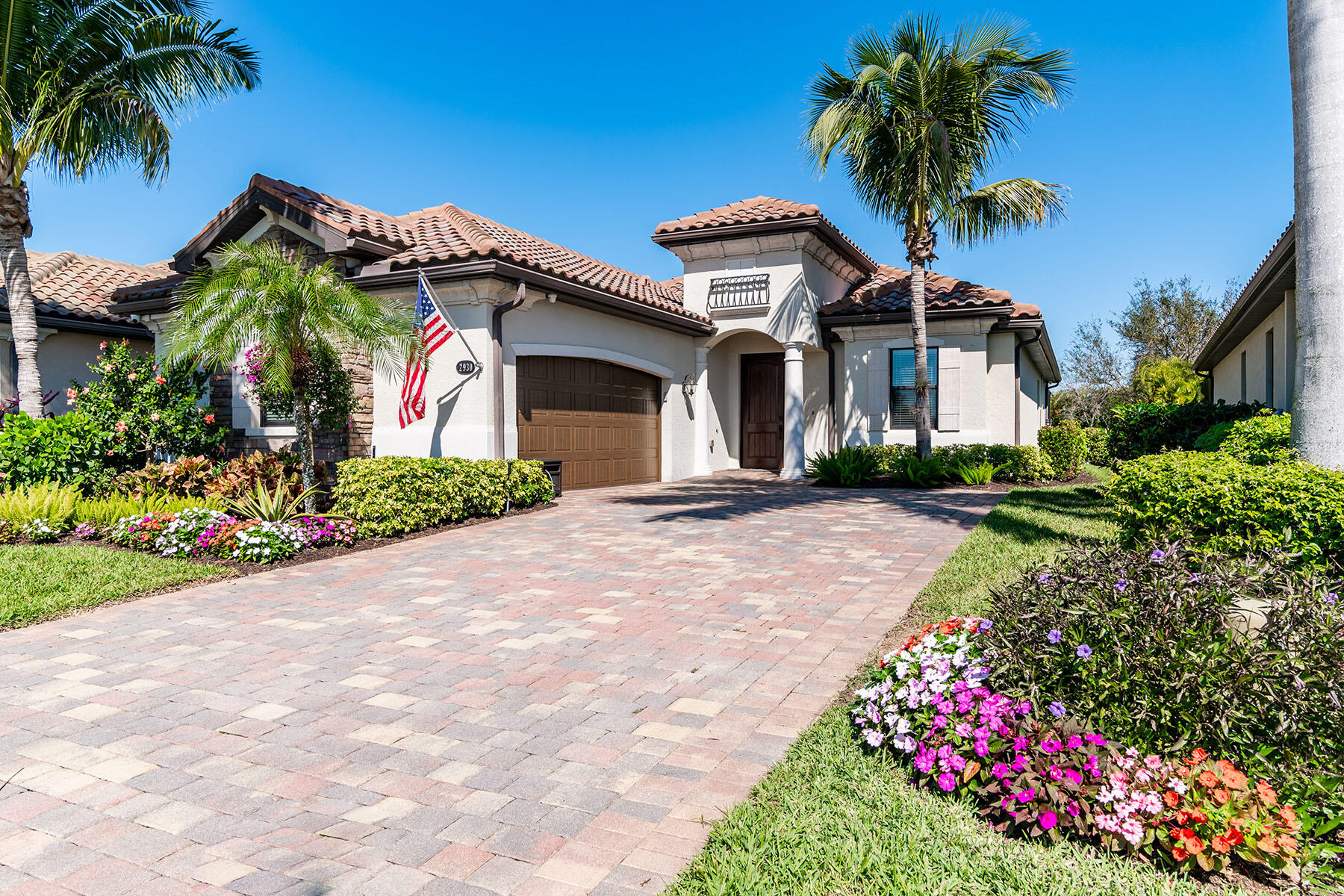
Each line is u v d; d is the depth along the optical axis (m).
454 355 11.69
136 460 11.20
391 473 9.09
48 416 12.14
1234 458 6.10
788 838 2.69
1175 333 32.72
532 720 3.86
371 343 9.34
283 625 5.58
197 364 11.13
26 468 9.99
